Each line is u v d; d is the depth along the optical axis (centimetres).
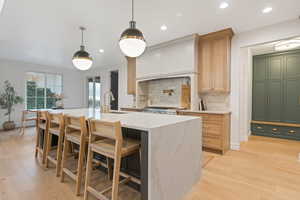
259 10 238
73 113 250
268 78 433
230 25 290
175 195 157
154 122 159
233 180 206
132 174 183
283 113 414
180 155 166
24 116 474
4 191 179
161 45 389
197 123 202
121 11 241
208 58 345
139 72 447
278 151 316
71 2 216
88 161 162
